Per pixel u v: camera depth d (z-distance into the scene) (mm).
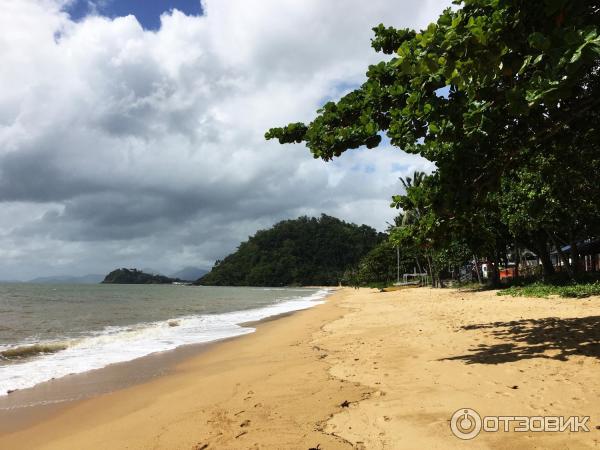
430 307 20156
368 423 4934
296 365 8852
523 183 18828
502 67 4336
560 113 6484
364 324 15609
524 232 27125
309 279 155750
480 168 7094
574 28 3725
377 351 9406
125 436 5348
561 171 10047
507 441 4062
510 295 23234
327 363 8711
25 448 5285
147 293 73062
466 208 7164
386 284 74938
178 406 6496
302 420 5266
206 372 9180
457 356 7914
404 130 7922
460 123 6547
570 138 7918
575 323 10438
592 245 33500
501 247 31703
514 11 4289
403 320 15531
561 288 21109
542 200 9859
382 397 5871
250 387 7207
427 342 9781
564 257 23266
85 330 18578
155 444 4949
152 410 6434
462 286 42594
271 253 173625
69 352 12227
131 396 7492
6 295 57812
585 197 16516
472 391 5641
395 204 8711
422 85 7102
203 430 5254
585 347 7613
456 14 5258
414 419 4863
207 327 18938
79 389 8086
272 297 59625
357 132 8562
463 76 4520
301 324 18406
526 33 4270
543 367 6504
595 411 4605
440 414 4930
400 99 8953
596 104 6363
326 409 5602
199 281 189125
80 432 5715
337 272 152250
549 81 3734
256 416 5582
